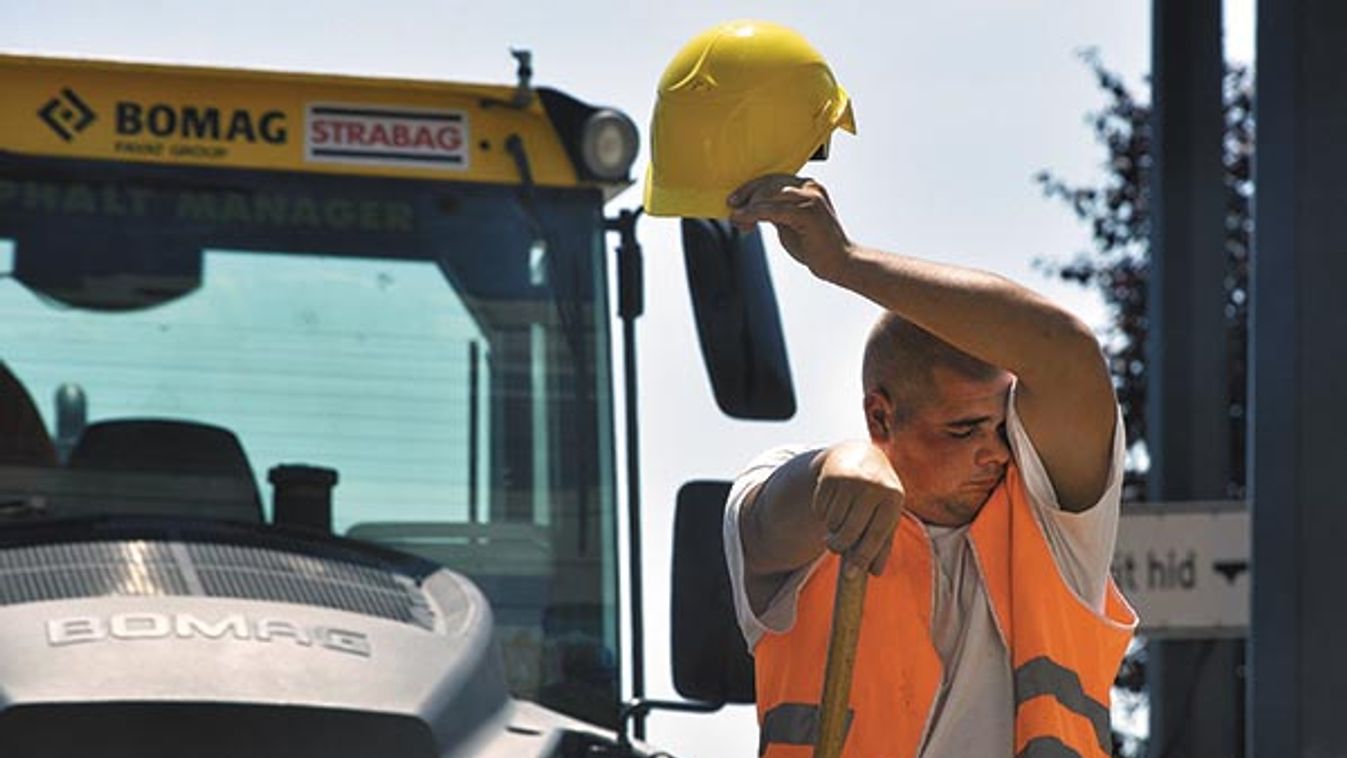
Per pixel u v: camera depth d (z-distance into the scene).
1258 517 11.05
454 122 9.02
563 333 8.95
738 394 8.67
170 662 7.38
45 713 7.23
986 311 5.32
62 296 8.65
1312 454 10.94
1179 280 12.72
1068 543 5.56
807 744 5.59
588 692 8.69
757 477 5.71
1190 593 12.37
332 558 8.15
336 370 8.75
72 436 8.52
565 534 8.80
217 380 8.67
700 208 5.66
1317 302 10.97
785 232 5.43
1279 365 11.02
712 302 8.68
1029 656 5.52
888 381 5.57
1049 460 5.49
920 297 5.33
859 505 5.15
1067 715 5.52
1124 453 5.54
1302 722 10.88
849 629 5.20
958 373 5.50
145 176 8.79
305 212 8.87
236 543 8.11
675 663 7.73
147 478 8.49
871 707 5.54
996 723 5.55
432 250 8.91
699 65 5.68
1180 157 12.75
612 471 8.88
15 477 8.42
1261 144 11.11
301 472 8.59
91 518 8.20
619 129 8.98
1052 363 5.35
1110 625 5.59
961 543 5.61
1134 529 12.33
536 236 8.98
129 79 8.84
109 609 7.59
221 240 8.80
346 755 7.38
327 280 8.83
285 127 8.92
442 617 7.95
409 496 8.70
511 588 8.70
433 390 8.81
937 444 5.55
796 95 5.64
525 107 9.05
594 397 8.91
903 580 5.57
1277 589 10.97
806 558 5.55
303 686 7.40
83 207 8.73
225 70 8.86
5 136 8.72
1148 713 13.06
